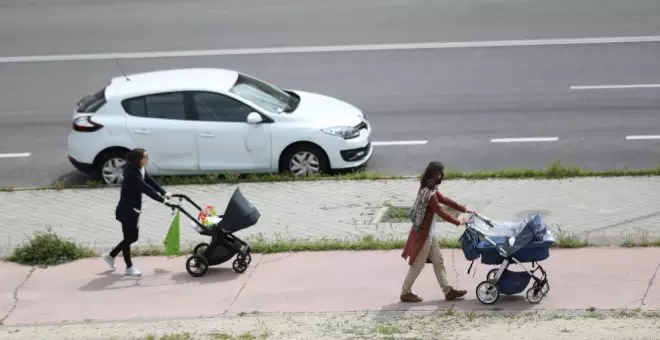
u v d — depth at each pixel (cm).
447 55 7519
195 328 3481
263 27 8425
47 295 3931
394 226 4509
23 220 4841
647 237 4197
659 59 7262
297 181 5262
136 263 4250
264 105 5403
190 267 4088
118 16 8900
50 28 8600
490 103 6512
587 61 7269
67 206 5044
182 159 5356
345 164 5359
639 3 8756
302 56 7612
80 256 4338
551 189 4959
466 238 3575
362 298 3722
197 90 5356
